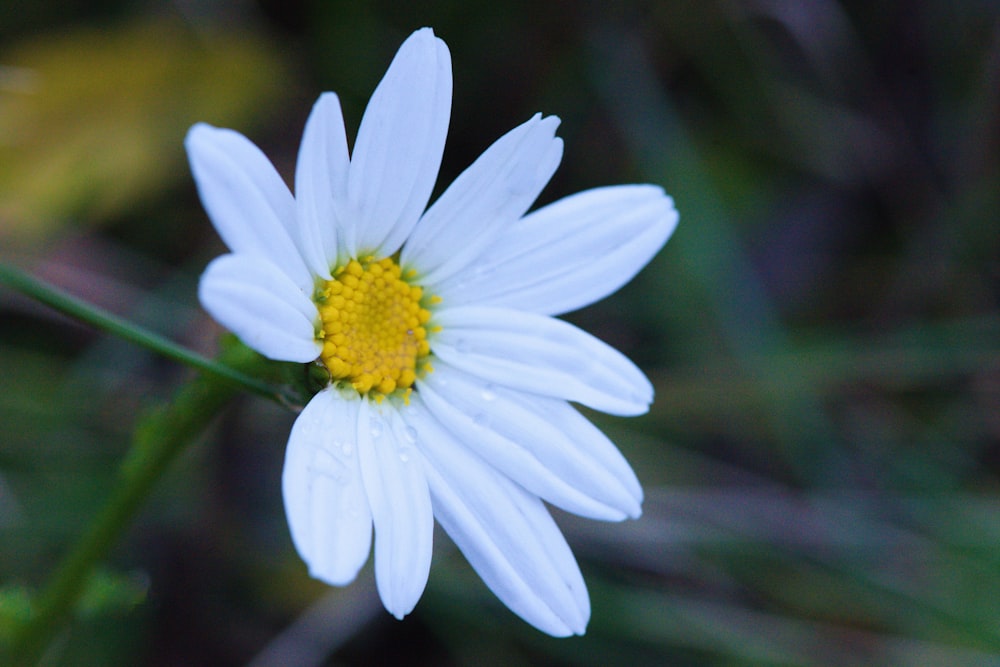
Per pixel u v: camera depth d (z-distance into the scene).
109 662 0.28
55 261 0.29
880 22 0.32
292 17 0.31
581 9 0.31
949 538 0.30
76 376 0.29
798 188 0.32
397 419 0.25
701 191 0.31
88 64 0.30
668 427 0.30
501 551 0.25
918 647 0.29
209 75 0.30
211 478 0.29
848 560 0.29
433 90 0.25
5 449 0.28
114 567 0.28
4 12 0.30
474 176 0.25
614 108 0.31
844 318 0.32
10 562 0.28
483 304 0.26
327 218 0.25
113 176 0.30
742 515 0.29
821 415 0.30
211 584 0.29
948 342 0.31
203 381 0.25
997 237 0.32
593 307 0.31
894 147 0.32
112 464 0.29
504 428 0.25
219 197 0.24
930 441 0.31
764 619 0.29
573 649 0.29
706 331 0.30
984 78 0.31
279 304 0.24
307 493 0.24
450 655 0.29
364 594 0.29
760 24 0.31
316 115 0.24
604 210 0.26
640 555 0.29
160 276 0.30
